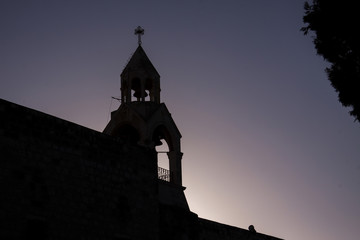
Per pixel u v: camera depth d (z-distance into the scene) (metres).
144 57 50.31
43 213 29.36
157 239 34.16
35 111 30.55
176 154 47.78
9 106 29.58
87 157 32.09
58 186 30.33
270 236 48.12
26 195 28.98
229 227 44.00
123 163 33.78
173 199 45.06
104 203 32.09
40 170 29.84
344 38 28.81
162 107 48.25
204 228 41.56
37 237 28.94
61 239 29.72
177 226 37.22
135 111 47.41
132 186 33.84
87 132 32.56
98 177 32.25
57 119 31.36
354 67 28.67
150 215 34.25
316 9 29.36
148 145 46.06
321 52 29.31
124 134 48.53
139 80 49.53
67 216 30.25
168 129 48.12
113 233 31.98
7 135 29.09
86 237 30.73
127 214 33.00
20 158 29.25
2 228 27.78
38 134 30.30
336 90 29.11
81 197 31.14
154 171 35.41
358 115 28.62
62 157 30.95
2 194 28.17
